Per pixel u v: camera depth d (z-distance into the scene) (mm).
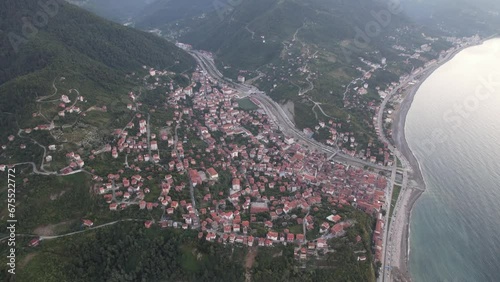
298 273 153125
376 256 175875
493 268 179375
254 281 151250
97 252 156375
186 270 154500
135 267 154625
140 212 173125
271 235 165375
